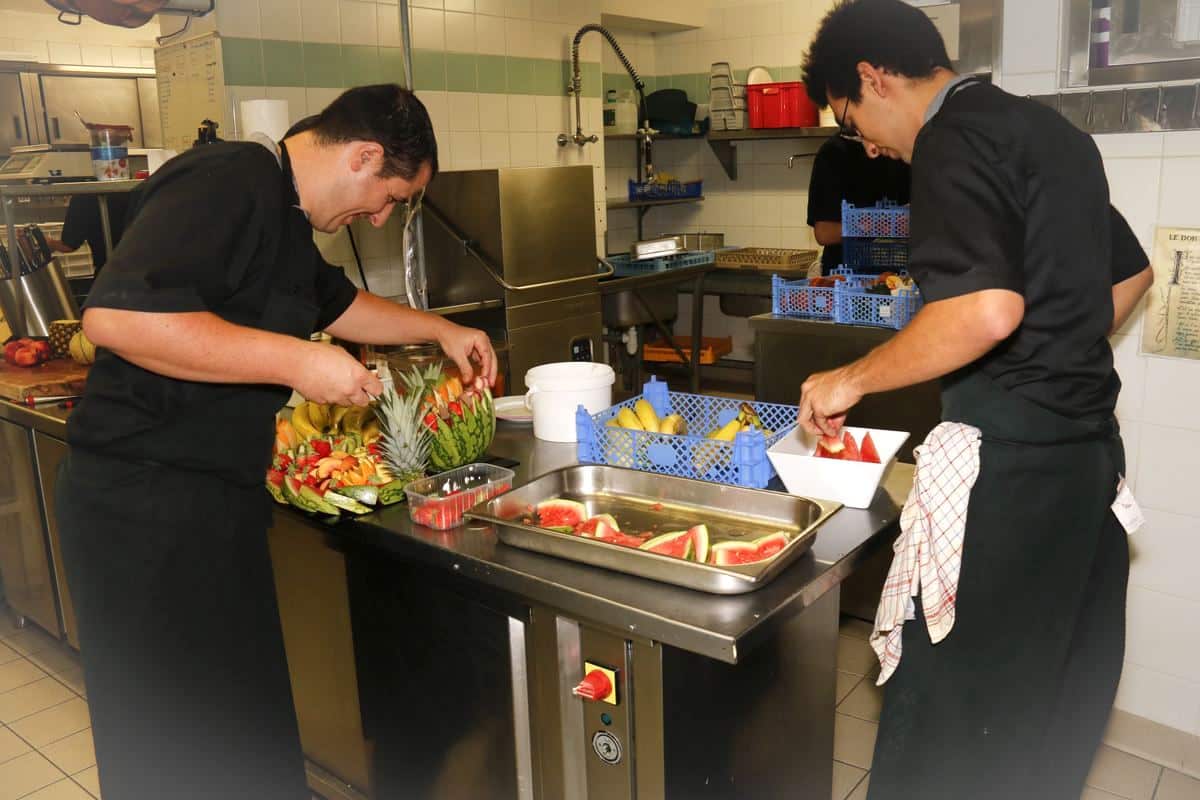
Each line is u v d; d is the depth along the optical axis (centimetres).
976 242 133
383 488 170
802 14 540
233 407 153
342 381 147
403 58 370
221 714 162
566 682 148
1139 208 205
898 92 152
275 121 322
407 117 158
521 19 449
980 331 133
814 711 170
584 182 406
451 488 176
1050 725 171
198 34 357
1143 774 217
